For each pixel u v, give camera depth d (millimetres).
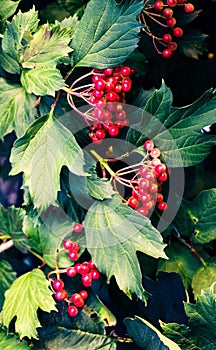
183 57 764
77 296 739
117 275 689
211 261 748
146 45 750
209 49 778
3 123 713
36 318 707
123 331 772
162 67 761
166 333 728
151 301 763
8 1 737
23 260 832
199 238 745
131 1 667
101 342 762
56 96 694
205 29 774
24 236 770
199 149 706
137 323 734
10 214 774
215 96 690
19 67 699
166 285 756
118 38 676
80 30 678
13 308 723
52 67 669
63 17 761
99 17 674
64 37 671
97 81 675
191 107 693
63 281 746
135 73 722
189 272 748
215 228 740
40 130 679
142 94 716
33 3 773
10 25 691
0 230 784
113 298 776
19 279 740
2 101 714
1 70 716
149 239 679
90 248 693
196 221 742
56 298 729
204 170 773
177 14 740
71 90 678
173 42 746
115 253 689
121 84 687
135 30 672
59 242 736
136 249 683
